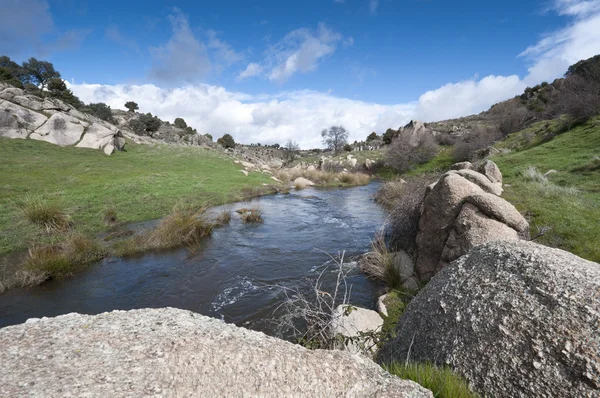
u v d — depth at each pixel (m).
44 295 6.68
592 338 1.85
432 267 6.30
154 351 1.89
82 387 1.56
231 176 26.44
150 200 15.21
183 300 6.55
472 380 2.23
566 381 1.81
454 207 6.00
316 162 55.44
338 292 6.77
